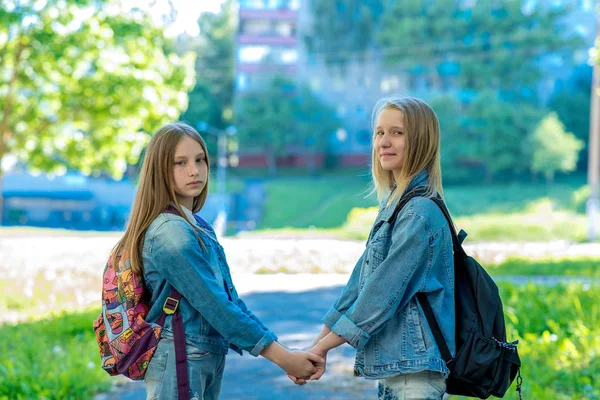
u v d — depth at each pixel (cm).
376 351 294
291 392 564
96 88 1884
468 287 299
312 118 7888
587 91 7800
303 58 8475
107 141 2000
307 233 3553
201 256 294
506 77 7562
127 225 306
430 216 292
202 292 288
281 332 830
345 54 8362
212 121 8294
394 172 319
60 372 595
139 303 296
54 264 1686
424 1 8206
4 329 836
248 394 560
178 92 2025
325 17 8438
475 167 7581
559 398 506
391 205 306
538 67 7550
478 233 3102
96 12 1831
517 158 6856
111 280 300
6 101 1880
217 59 8550
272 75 8112
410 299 292
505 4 7744
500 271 1468
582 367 586
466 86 7731
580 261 1686
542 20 7675
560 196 6047
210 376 297
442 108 7125
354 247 2261
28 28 1786
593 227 2883
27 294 1162
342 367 644
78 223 6228
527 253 2006
